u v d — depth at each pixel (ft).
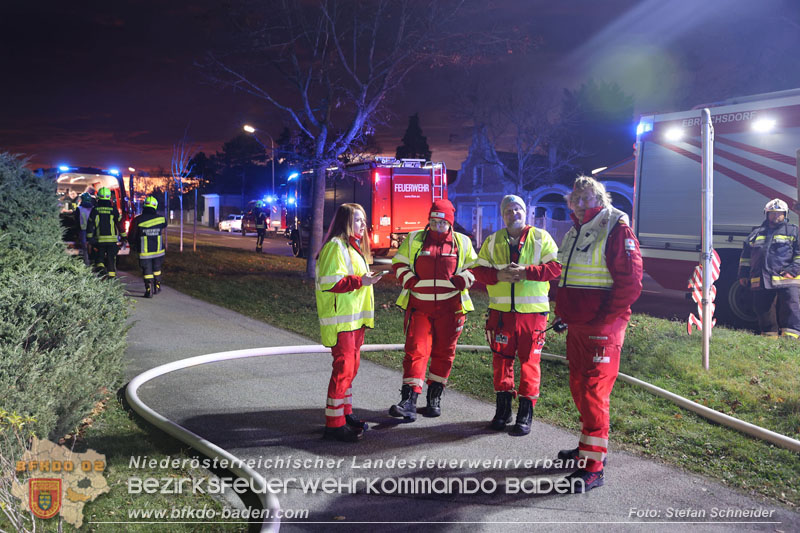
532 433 16.51
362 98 48.73
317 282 15.64
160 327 29.37
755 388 20.06
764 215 31.65
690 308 39.17
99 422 16.17
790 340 27.32
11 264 17.12
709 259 22.20
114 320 17.58
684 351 25.04
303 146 51.98
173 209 248.52
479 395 19.94
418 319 17.28
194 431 16.14
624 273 12.81
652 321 32.32
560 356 23.97
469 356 24.72
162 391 19.60
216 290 41.29
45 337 13.05
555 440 16.01
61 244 23.12
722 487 13.38
